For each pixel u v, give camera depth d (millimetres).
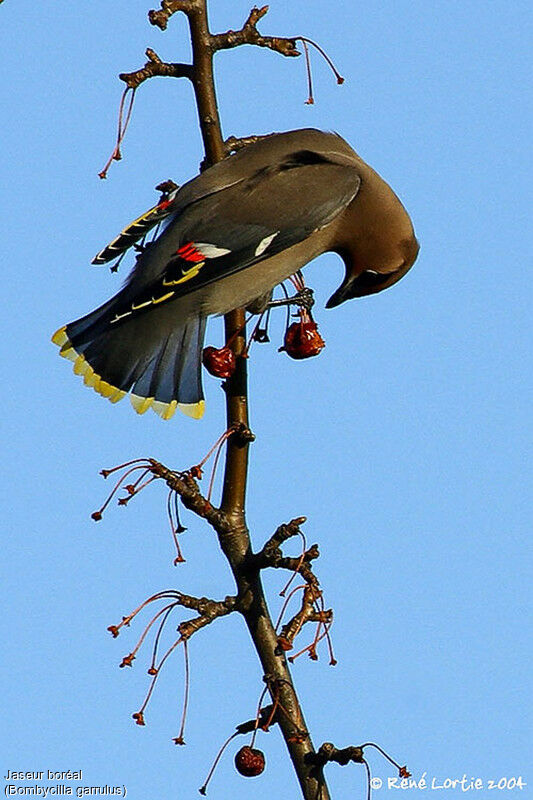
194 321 10062
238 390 8250
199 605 7223
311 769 7180
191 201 10477
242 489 7641
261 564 7273
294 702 7242
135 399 9664
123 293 10117
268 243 10336
